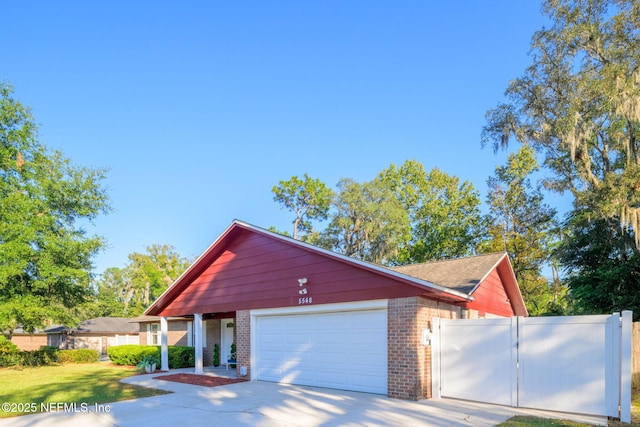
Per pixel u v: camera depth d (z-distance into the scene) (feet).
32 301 66.90
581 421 25.81
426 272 51.21
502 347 31.27
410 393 32.71
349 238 123.95
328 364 39.55
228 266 50.16
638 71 57.47
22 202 65.21
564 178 75.56
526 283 105.50
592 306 68.69
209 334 68.44
